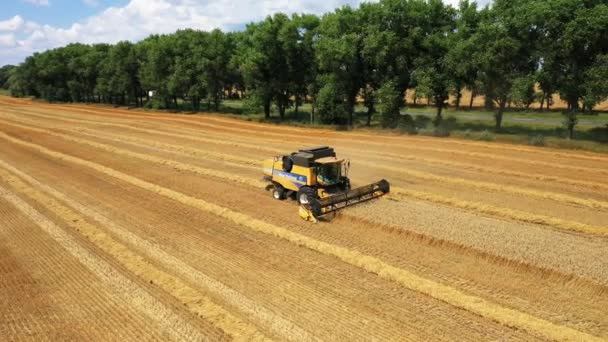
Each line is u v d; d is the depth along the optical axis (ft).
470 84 147.02
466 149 122.31
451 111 221.87
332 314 40.65
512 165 101.55
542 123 159.94
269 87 196.13
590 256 50.39
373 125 174.91
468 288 45.44
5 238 61.00
